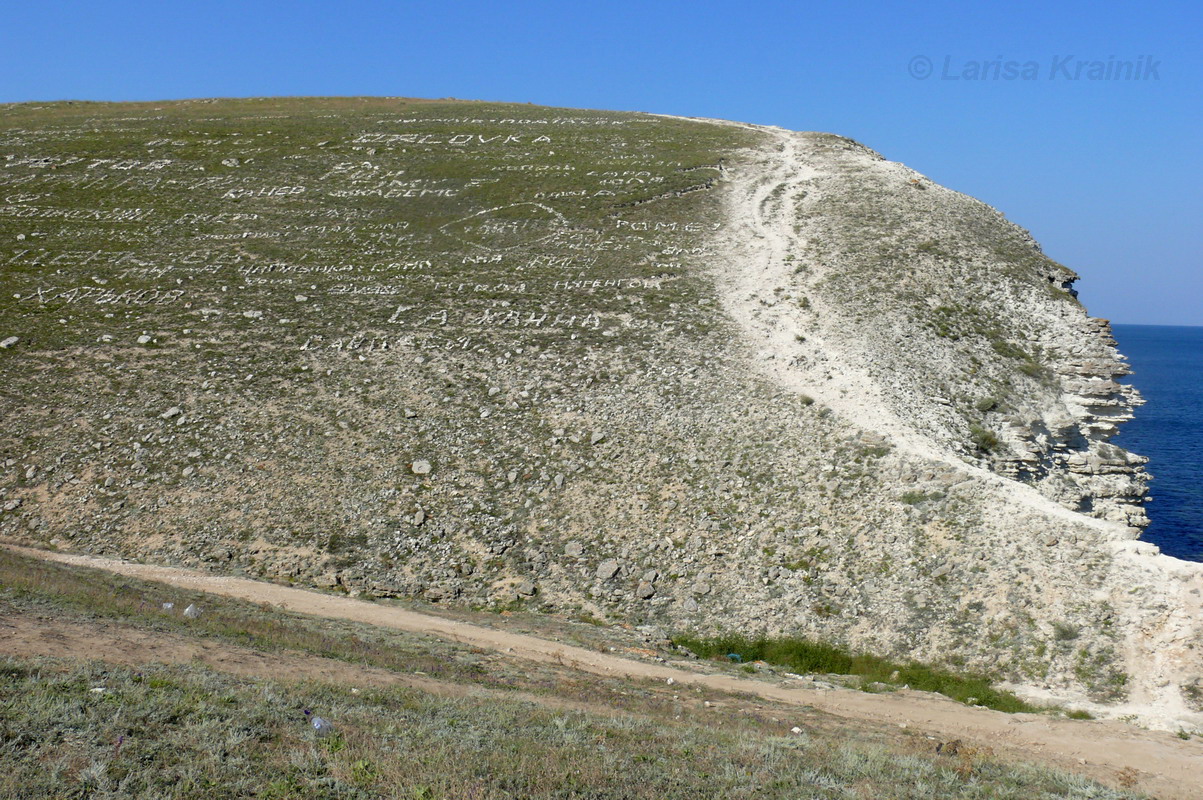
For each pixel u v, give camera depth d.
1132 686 25.69
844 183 69.88
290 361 46.22
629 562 33.78
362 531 35.59
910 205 64.75
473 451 39.69
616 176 73.69
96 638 17.27
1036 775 17.48
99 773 11.19
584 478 37.91
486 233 64.00
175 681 15.13
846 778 15.55
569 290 54.47
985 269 55.62
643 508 36.16
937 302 51.47
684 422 40.69
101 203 68.44
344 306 52.44
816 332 47.84
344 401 42.97
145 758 11.99
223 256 59.75
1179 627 26.53
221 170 75.88
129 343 47.81
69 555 33.06
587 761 14.23
